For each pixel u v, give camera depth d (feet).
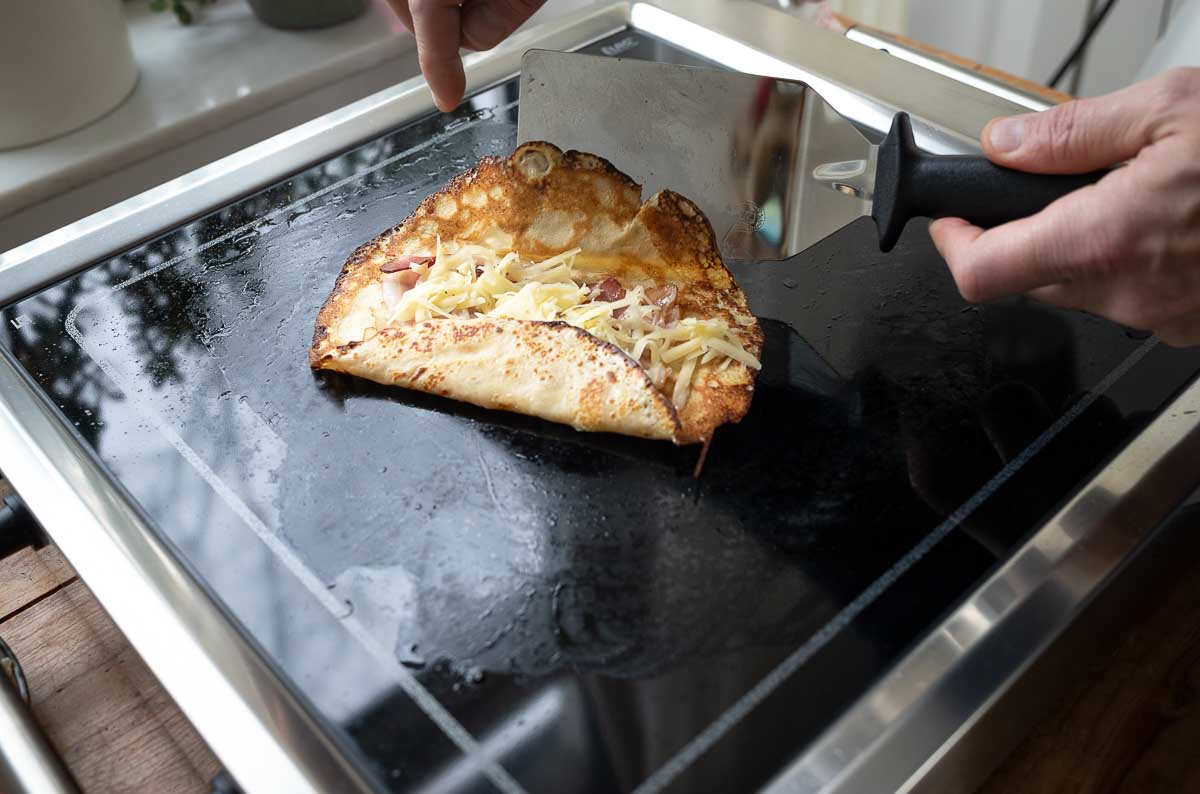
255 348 1.85
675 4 2.60
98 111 2.97
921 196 1.65
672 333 1.79
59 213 2.88
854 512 1.60
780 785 1.32
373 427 1.73
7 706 1.48
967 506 1.60
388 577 1.54
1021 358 1.80
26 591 1.79
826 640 1.46
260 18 3.40
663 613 1.49
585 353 1.74
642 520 1.60
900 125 1.66
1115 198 1.47
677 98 1.88
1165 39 2.84
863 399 1.75
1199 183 1.42
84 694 1.66
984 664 1.41
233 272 1.99
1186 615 1.64
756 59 2.42
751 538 1.57
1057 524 1.55
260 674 1.43
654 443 1.70
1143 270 1.52
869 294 1.93
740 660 1.44
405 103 2.34
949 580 1.52
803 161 1.87
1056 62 3.84
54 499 1.62
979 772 1.46
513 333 1.77
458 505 1.62
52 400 1.77
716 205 1.94
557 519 1.60
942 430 1.70
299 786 1.33
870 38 2.68
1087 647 1.54
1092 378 1.77
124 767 1.58
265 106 3.14
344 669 1.44
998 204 1.62
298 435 1.72
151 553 1.56
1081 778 1.50
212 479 1.66
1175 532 1.60
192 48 3.31
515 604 1.50
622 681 1.42
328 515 1.61
